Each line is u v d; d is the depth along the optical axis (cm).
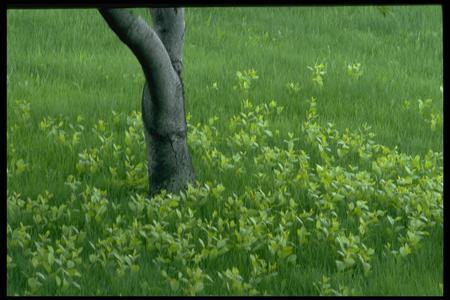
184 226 913
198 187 1047
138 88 1593
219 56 1839
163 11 1029
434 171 1185
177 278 850
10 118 1341
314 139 1301
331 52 1948
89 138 1262
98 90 1561
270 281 846
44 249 841
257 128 1296
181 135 1044
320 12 2238
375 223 984
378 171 1143
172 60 1038
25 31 1919
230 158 1162
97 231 952
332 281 849
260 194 1032
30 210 971
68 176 1103
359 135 1359
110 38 1952
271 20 2173
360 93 1608
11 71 1648
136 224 916
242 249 891
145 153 1211
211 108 1450
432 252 923
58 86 1573
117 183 1087
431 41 2097
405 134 1389
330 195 1057
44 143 1227
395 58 1944
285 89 1600
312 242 929
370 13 2228
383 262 894
